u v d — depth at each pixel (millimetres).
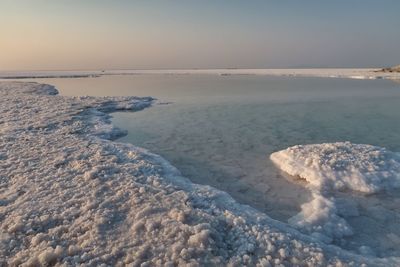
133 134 12844
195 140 11797
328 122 14836
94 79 63781
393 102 21047
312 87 34312
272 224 5391
